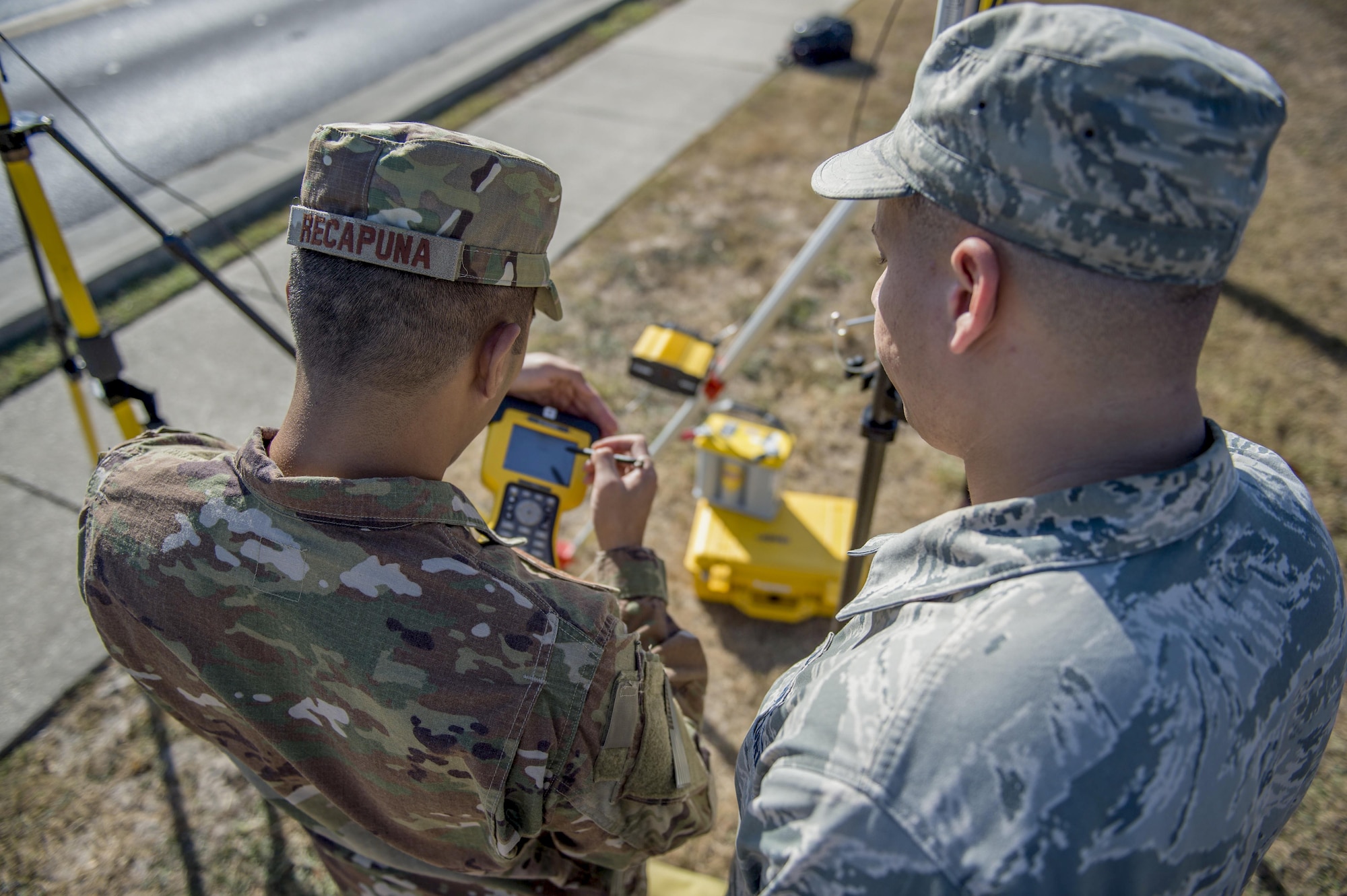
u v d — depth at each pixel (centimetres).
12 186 179
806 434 325
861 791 58
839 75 651
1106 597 60
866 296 404
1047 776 55
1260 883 198
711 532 261
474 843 94
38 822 203
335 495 77
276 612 79
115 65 653
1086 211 58
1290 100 615
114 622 86
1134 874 56
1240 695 61
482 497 297
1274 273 421
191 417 320
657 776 91
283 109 588
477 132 547
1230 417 334
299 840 202
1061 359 64
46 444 306
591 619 81
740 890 69
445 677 77
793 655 251
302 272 80
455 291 80
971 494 77
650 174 504
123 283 391
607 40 708
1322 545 73
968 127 62
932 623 64
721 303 396
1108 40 57
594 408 150
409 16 786
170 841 201
